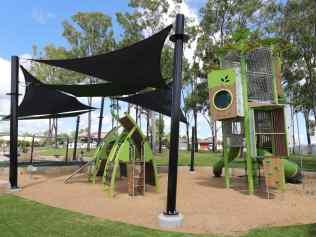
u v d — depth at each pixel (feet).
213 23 93.25
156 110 51.34
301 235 16.51
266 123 31.30
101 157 37.11
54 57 96.78
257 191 30.89
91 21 93.81
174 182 18.99
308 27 50.24
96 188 33.27
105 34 95.61
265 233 16.92
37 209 22.94
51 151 109.81
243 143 32.24
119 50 26.89
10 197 27.99
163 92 45.21
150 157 30.86
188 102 106.42
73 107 52.85
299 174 35.91
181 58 19.42
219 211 22.48
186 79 101.55
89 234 16.92
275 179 28.30
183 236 16.55
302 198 27.14
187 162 67.46
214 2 91.66
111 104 53.16
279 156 29.30
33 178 41.78
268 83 30.83
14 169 31.55
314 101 71.41
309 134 117.50
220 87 31.04
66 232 17.26
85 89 39.17
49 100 48.37
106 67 30.73
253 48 30.42
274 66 30.96
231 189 32.27
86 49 94.84
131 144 30.04
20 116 55.57
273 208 23.45
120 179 40.16
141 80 34.06
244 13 86.28
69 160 68.08
